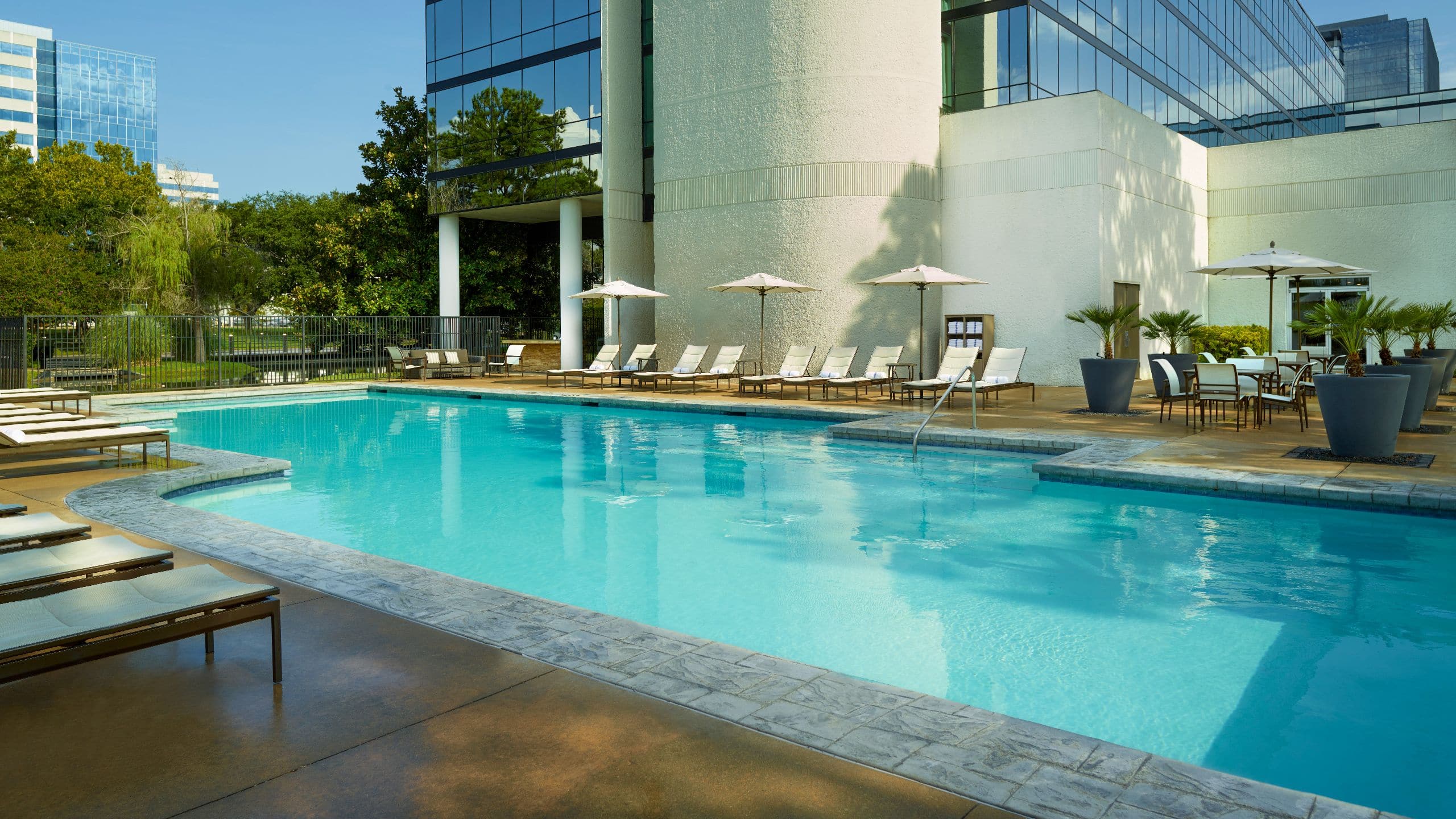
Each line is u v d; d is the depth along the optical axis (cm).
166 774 286
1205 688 411
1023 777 281
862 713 331
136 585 371
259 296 4128
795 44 1928
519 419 1582
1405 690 406
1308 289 2088
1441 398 1499
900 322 1934
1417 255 1928
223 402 1922
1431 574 582
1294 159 2092
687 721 324
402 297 2947
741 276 2039
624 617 523
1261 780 327
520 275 3073
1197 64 2614
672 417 1575
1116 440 1055
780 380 1733
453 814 261
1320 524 712
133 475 902
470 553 673
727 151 2044
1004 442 1088
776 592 568
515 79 2564
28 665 306
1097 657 451
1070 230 1809
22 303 3219
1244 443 1020
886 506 817
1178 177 2077
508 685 359
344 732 317
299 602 472
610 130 2325
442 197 2769
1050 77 1927
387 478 993
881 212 1906
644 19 2398
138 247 3259
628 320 2366
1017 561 631
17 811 263
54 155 4750
